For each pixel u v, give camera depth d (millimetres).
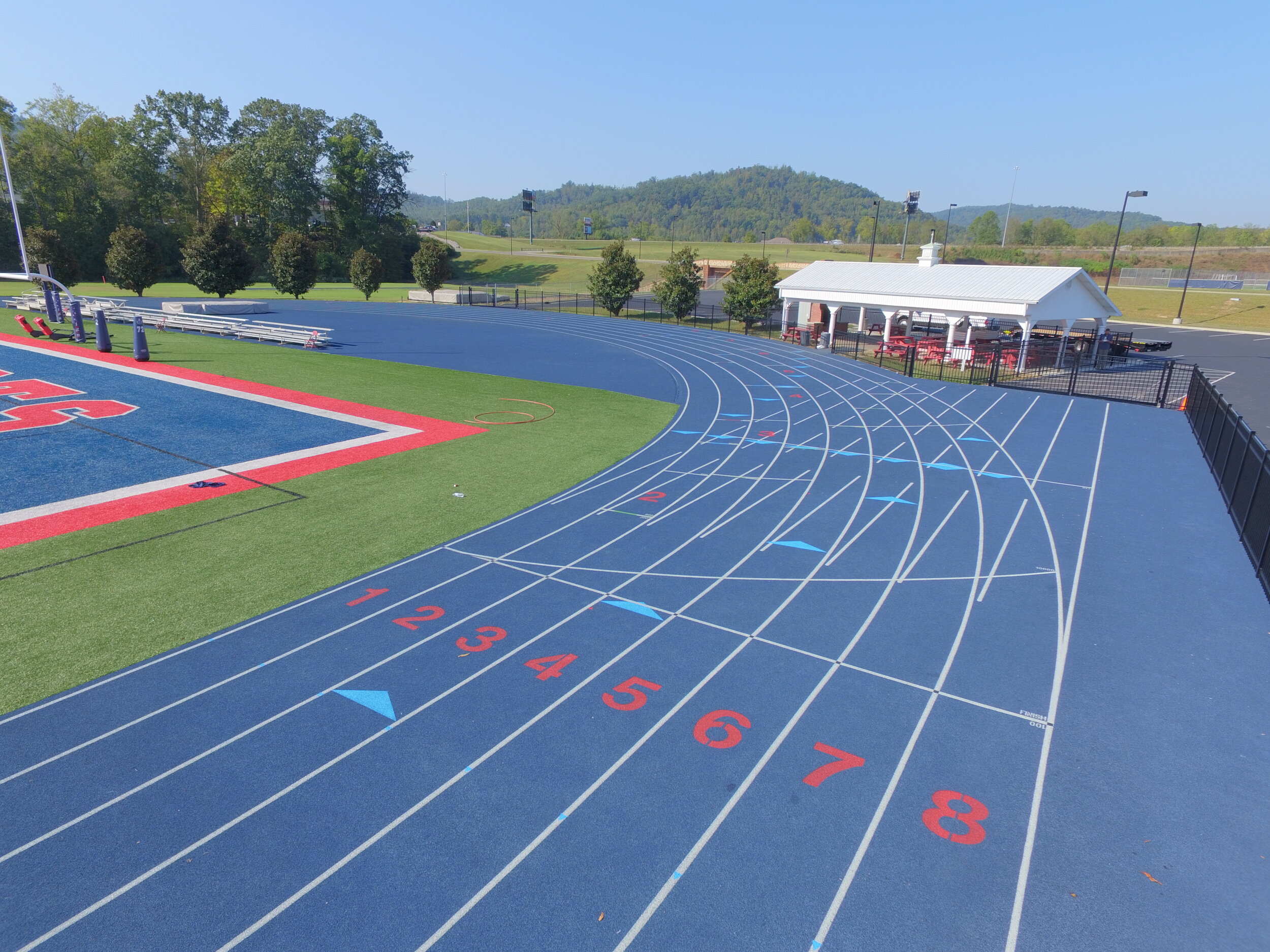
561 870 5293
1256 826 5844
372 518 11984
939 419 20234
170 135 77125
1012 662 8125
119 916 4867
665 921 4898
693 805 5934
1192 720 7156
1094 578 10266
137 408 18562
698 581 9930
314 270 52094
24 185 63812
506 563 10383
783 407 21766
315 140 81312
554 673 7730
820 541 11406
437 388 23047
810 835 5652
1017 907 5059
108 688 7285
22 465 14039
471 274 86562
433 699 7242
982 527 12148
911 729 6938
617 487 13867
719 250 130625
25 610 8781
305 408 19406
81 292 52344
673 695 7391
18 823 5613
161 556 10359
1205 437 17234
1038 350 32969
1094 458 16406
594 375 26641
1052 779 6309
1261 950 4781
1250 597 9734
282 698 7207
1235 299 60219
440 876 5227
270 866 5285
